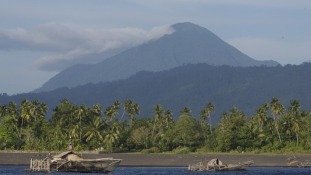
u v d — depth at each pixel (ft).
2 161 573.33
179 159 643.45
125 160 620.08
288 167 622.13
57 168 446.60
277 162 638.53
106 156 629.92
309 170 568.00
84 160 441.27
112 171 457.27
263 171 546.67
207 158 647.56
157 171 519.60
